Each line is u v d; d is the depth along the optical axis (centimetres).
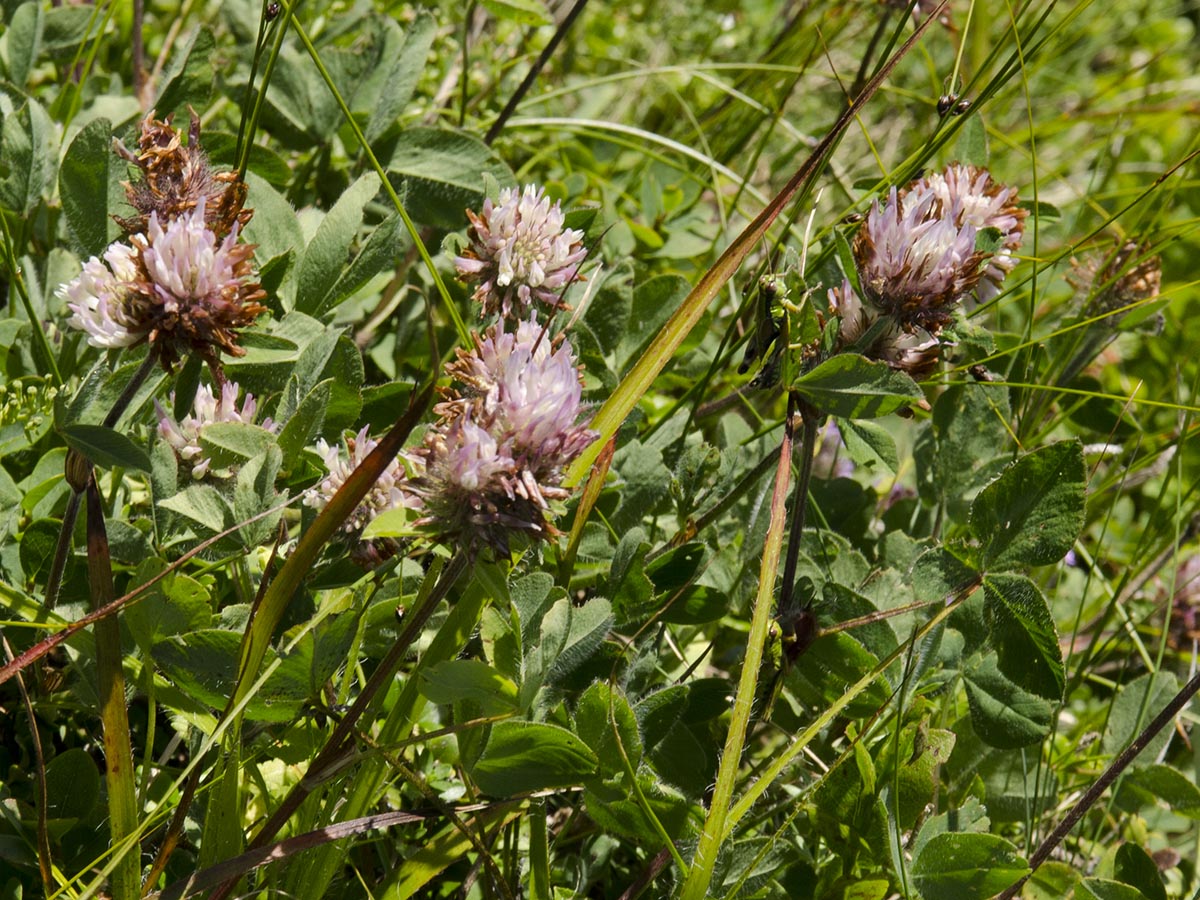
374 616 60
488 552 57
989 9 106
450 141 74
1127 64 138
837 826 62
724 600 65
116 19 82
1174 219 109
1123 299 76
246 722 61
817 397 61
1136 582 79
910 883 61
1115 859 65
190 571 62
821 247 71
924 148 71
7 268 67
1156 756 69
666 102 104
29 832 60
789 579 63
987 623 64
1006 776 67
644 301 72
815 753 65
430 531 56
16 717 62
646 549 65
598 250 72
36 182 69
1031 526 63
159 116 70
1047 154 117
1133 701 69
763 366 63
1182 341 96
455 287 75
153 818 57
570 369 56
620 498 67
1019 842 68
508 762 59
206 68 71
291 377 64
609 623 61
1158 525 79
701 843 58
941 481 72
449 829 60
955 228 62
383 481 61
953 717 67
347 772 59
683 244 82
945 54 118
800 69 88
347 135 74
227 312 57
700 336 72
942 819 62
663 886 63
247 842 60
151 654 58
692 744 62
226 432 61
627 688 63
